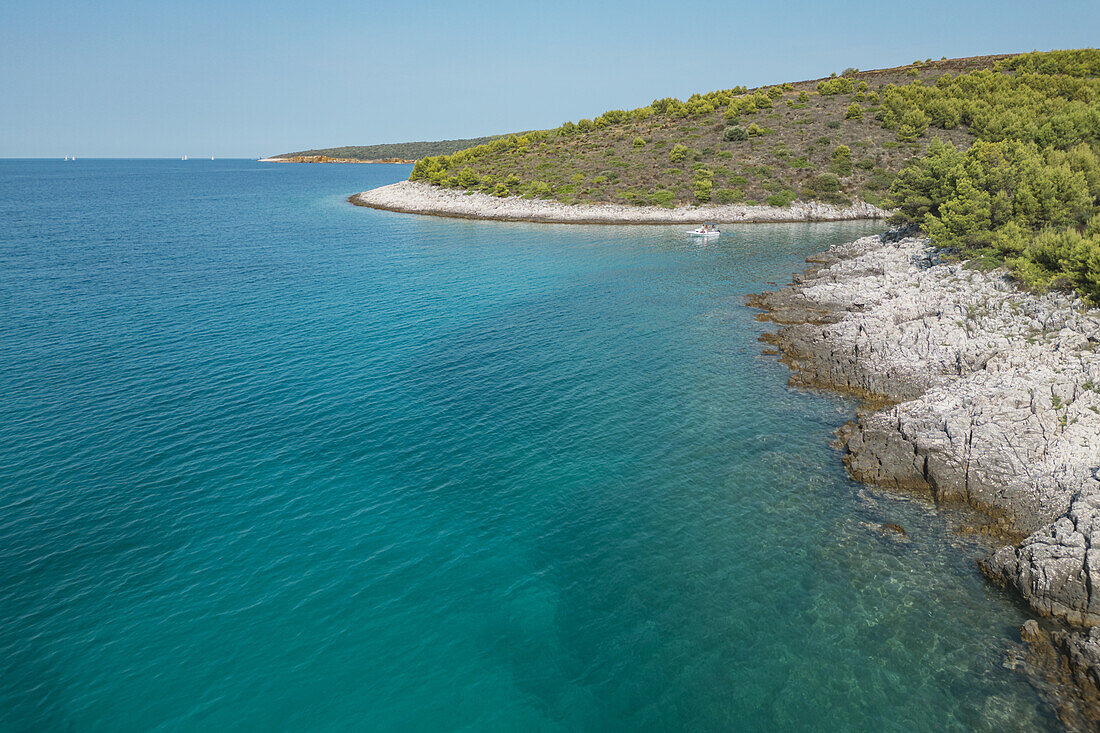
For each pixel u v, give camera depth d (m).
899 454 26.33
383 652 18.42
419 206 129.88
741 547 22.56
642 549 22.62
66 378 37.81
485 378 38.16
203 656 18.27
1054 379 28.17
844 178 110.62
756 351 41.91
